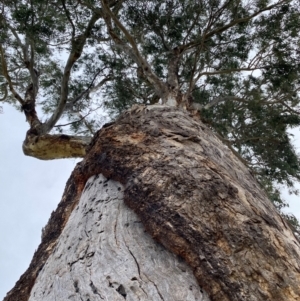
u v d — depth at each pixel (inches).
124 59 316.8
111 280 75.7
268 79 297.3
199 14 269.1
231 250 76.0
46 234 119.5
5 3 259.1
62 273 83.4
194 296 71.4
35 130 241.0
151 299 70.9
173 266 77.0
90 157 116.8
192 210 82.7
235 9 272.1
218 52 293.0
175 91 208.8
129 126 118.2
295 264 77.6
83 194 110.6
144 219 86.3
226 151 119.6
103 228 89.9
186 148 104.7
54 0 261.3
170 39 278.7
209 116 267.3
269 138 307.0
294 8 274.2
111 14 218.1
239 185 97.1
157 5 267.9
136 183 93.2
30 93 268.5
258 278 72.4
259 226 82.4
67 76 271.6
